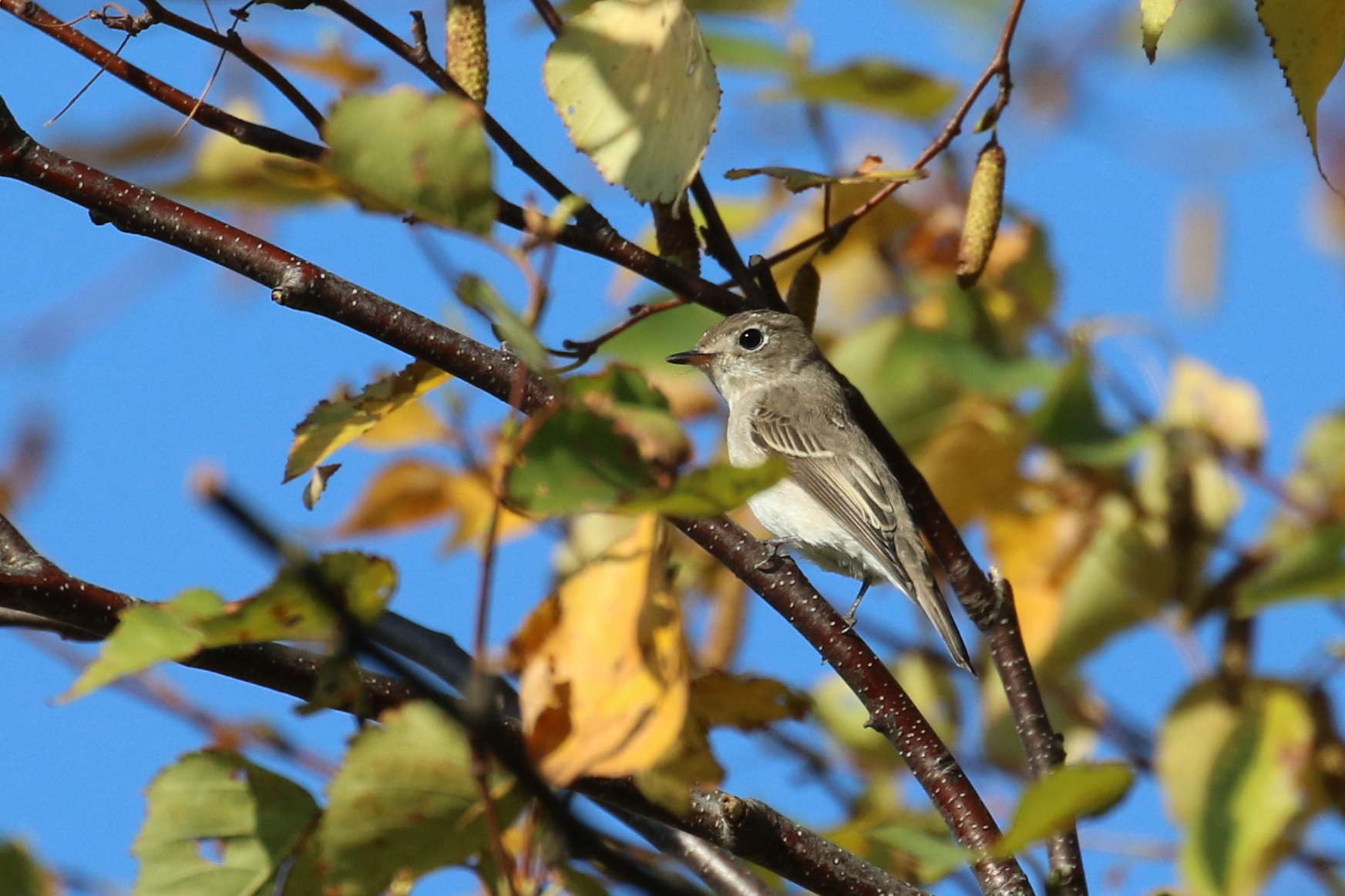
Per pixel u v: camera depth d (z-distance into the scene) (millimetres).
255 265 8656
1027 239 11719
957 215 12031
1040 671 11047
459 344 8734
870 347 11211
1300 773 9812
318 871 5832
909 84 10383
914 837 8719
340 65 9297
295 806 6531
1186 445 11164
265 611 5406
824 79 10367
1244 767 9898
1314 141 6520
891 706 8938
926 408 11125
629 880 5410
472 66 9078
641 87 8055
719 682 7289
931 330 11156
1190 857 9758
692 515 5445
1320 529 9547
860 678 9117
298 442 8461
